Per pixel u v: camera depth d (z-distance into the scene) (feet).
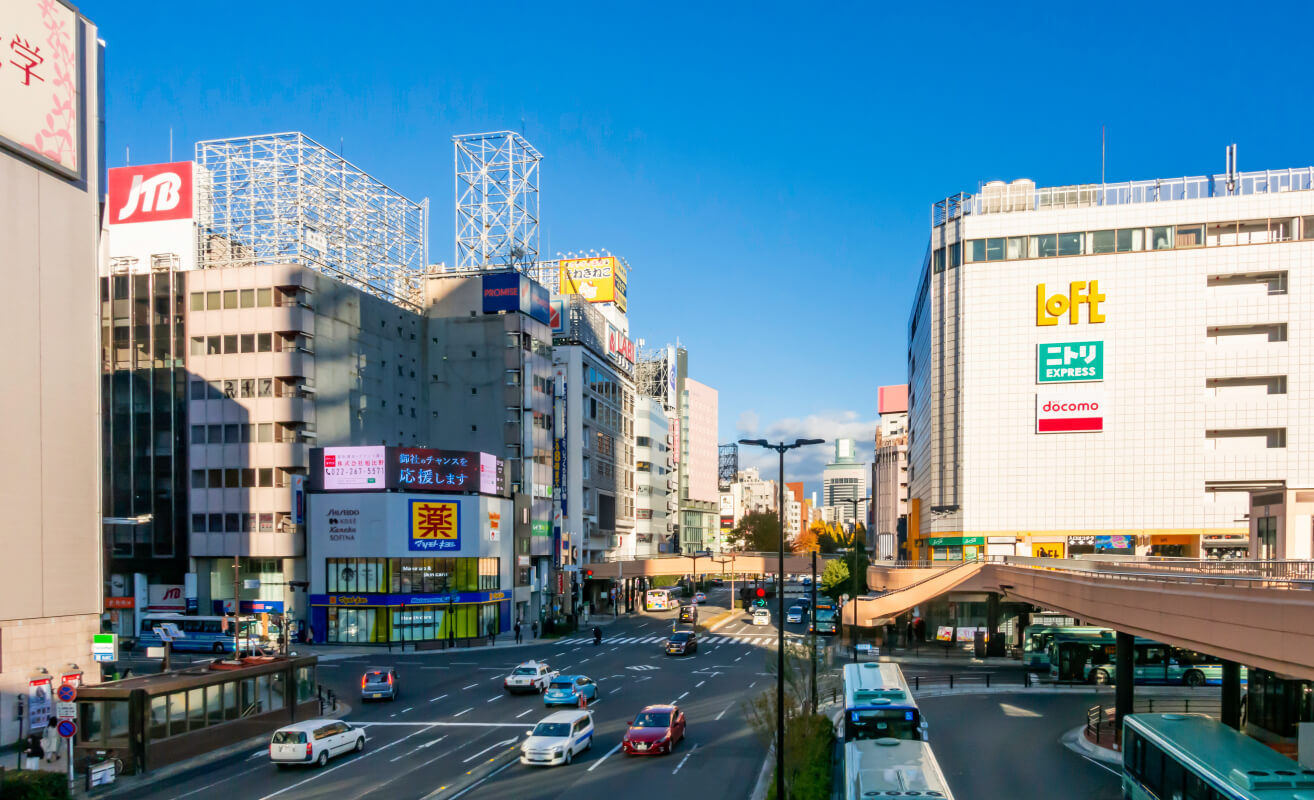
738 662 217.36
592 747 122.52
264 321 261.44
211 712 120.78
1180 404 281.74
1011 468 293.64
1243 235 280.51
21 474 131.95
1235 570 106.52
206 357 264.72
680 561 372.58
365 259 322.75
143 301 268.82
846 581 362.74
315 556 255.09
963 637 242.78
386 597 249.75
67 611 138.41
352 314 284.41
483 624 272.51
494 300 320.09
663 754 117.29
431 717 144.77
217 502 261.24
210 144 294.25
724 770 108.88
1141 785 86.38
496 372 318.45
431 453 261.24
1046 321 292.81
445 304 325.01
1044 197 302.86
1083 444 288.51
